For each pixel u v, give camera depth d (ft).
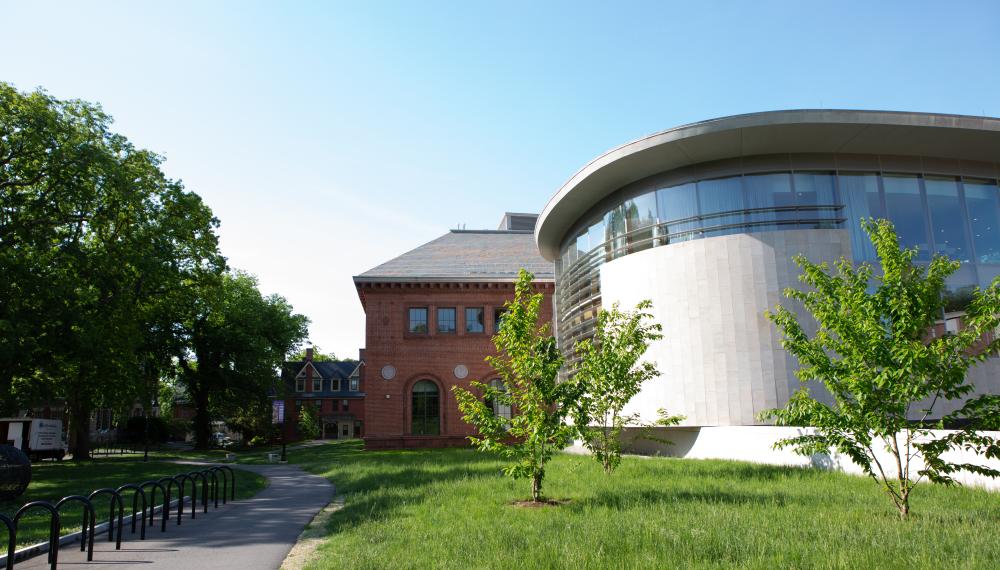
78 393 116.78
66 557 29.30
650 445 81.20
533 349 42.80
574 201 90.07
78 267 92.38
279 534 35.19
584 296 93.61
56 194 91.50
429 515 36.04
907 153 72.49
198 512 44.96
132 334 99.81
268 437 232.12
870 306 32.35
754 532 26.08
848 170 72.08
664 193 78.23
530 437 41.47
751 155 73.67
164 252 102.63
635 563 21.62
